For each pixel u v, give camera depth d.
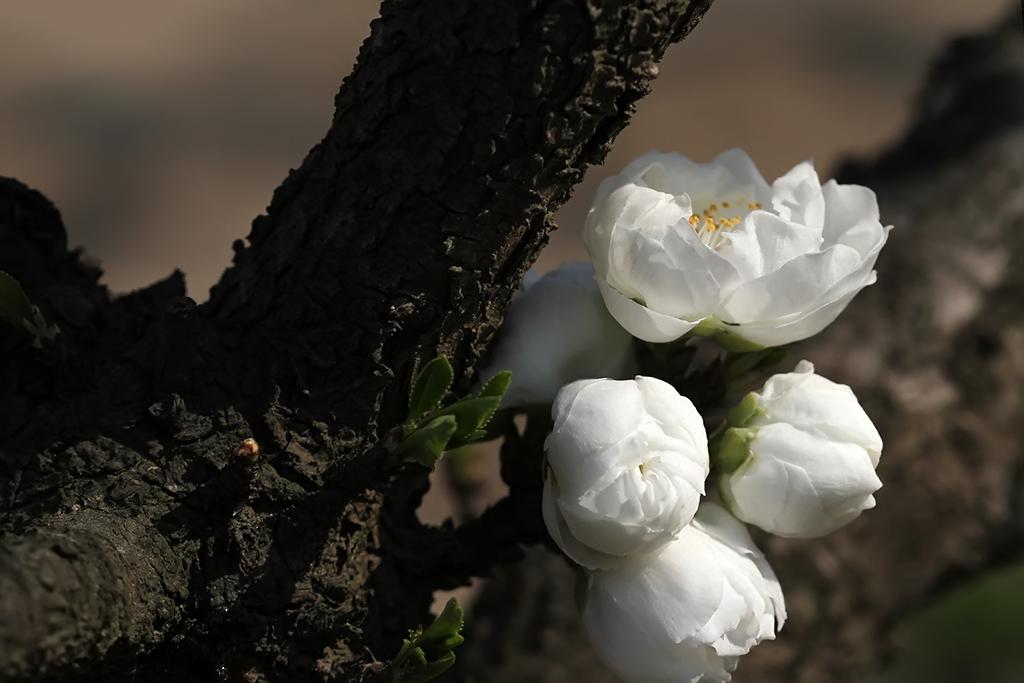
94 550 0.57
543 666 0.71
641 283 0.60
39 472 0.60
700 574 0.60
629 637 0.61
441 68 0.60
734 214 0.62
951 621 1.19
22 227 0.63
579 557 0.60
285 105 2.20
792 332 0.61
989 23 0.88
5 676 0.56
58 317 0.62
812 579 0.72
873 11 2.42
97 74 2.22
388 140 0.60
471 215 0.60
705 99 2.21
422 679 0.60
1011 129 0.80
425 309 0.60
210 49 2.30
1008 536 0.74
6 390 0.61
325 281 0.60
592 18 0.59
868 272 0.61
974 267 0.75
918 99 0.87
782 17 2.40
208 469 0.60
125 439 0.60
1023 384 0.74
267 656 0.60
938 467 0.73
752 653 0.72
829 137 2.14
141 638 0.59
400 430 0.60
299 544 0.60
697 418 0.60
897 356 0.74
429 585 0.63
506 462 0.63
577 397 0.60
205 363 0.61
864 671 0.72
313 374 0.61
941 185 0.78
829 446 0.61
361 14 2.40
